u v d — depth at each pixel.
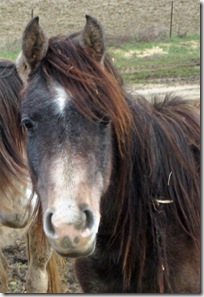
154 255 3.94
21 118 3.79
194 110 4.34
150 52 19.19
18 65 4.00
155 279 3.95
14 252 7.77
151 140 3.93
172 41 21.08
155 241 3.93
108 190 3.89
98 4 26.25
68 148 3.44
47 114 3.53
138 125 3.90
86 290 4.16
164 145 4.01
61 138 3.47
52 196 3.31
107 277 4.05
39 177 3.59
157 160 3.96
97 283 4.10
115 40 4.89
